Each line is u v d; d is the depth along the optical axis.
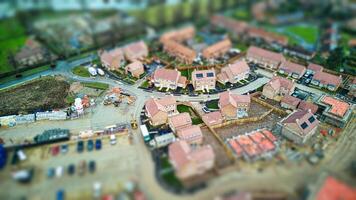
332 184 81.94
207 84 128.38
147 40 168.38
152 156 99.06
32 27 179.75
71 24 184.12
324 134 106.12
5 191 88.00
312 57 150.62
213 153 95.00
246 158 97.06
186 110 119.12
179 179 91.62
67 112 116.69
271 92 121.75
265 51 145.62
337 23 186.75
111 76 138.25
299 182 90.25
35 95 126.38
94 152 100.50
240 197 80.94
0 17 187.62
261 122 113.19
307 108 114.06
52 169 93.62
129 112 117.62
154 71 139.88
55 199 85.94
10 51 155.88
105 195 86.88
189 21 193.12
